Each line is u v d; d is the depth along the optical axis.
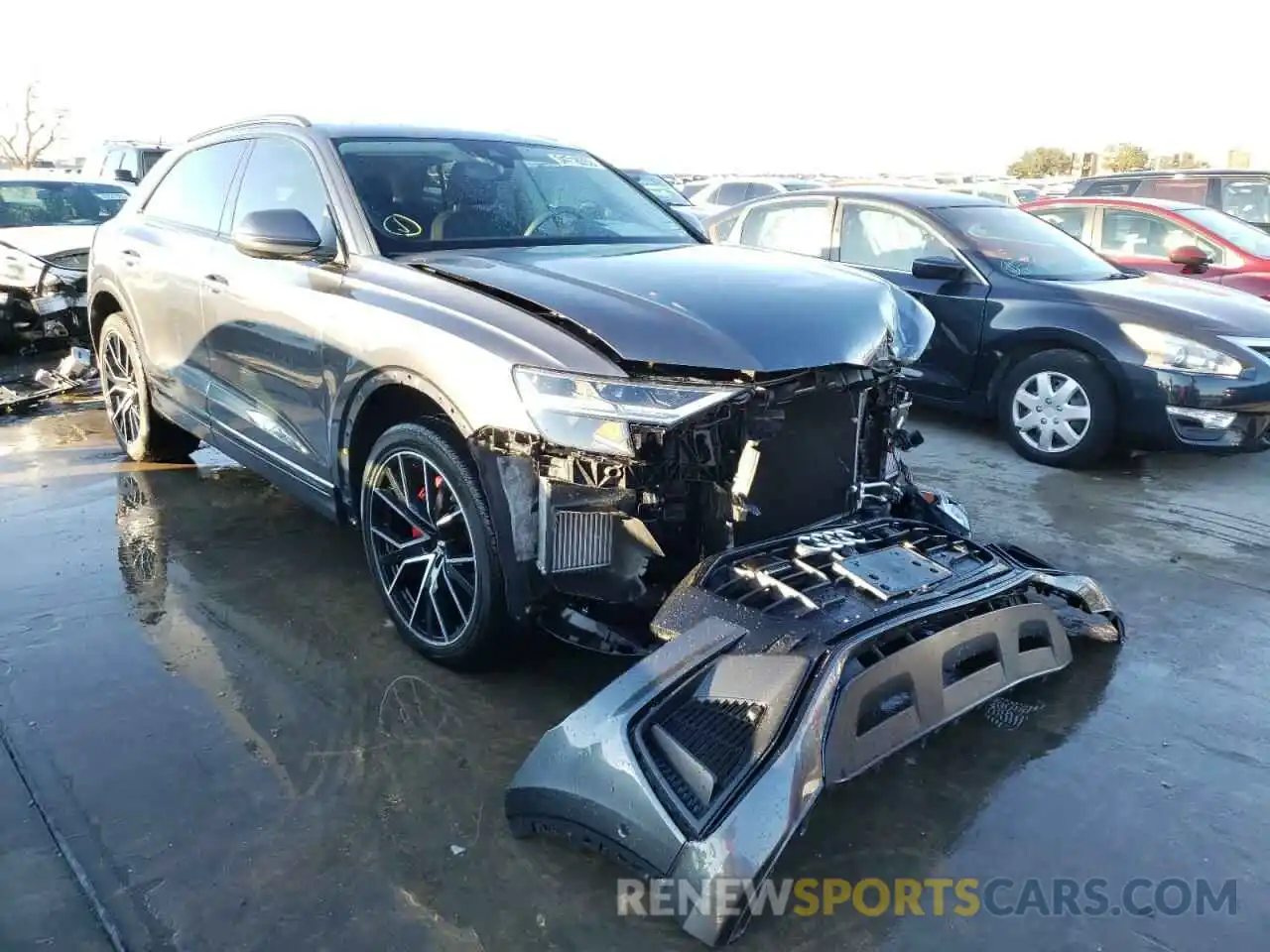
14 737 2.91
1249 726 3.09
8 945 2.17
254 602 3.80
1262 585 4.14
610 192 4.37
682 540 2.91
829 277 3.37
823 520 3.21
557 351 2.74
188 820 2.57
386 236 3.53
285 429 3.86
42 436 6.16
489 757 2.86
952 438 6.43
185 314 4.47
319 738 2.94
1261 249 8.10
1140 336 5.52
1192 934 2.26
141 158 14.42
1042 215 9.33
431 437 3.07
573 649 3.46
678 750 2.29
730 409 2.75
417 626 3.36
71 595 3.83
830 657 2.39
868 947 2.21
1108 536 4.69
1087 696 3.24
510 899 2.32
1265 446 5.61
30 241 8.27
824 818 2.63
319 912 2.28
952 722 2.92
